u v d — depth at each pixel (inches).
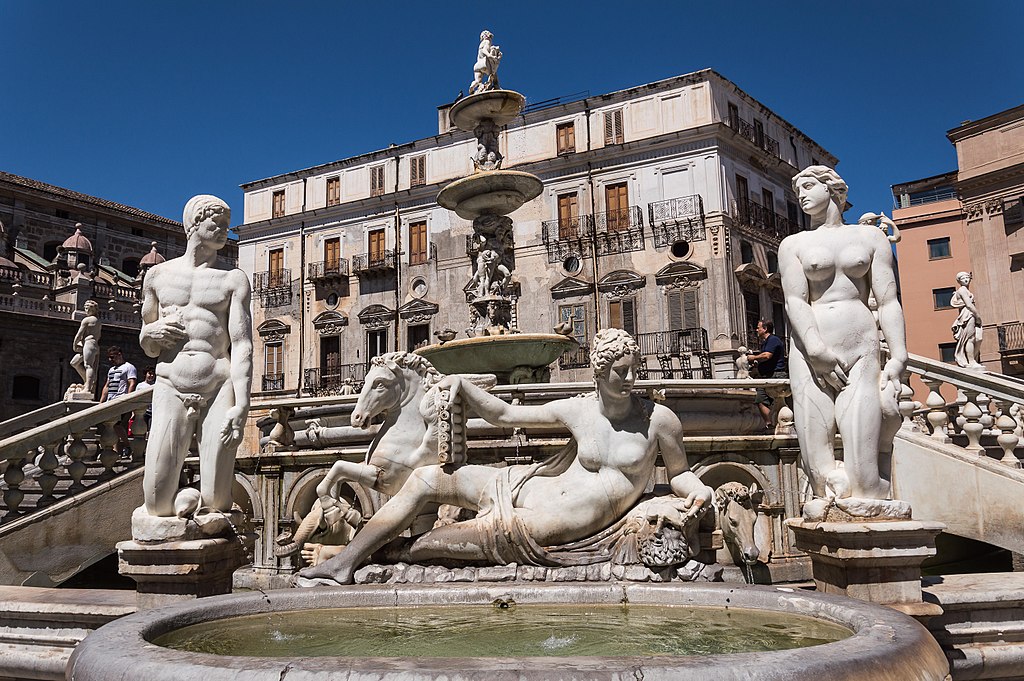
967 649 175.8
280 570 275.7
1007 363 1581.0
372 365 227.3
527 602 162.7
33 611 196.4
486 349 383.6
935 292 1803.6
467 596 163.2
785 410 275.9
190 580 193.5
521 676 88.4
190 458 309.9
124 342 1694.1
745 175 1585.9
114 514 336.8
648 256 1544.0
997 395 340.5
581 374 1568.7
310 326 1889.8
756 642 126.6
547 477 207.0
